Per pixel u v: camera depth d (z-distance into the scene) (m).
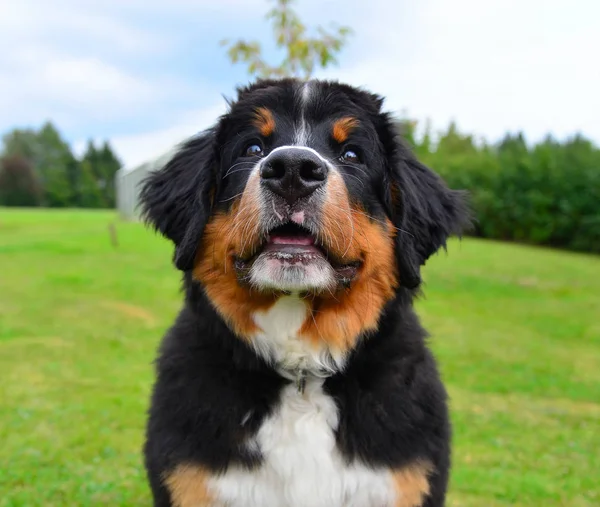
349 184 0.43
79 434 0.73
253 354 0.42
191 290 0.45
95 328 1.28
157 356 0.46
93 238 3.17
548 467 0.69
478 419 0.83
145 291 1.70
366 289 0.43
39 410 0.81
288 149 0.38
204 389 0.41
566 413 0.87
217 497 0.39
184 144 0.50
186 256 0.44
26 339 1.18
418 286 0.48
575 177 3.60
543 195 3.70
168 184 0.49
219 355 0.42
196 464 0.39
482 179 4.09
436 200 0.51
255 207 0.40
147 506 0.58
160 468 0.40
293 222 0.40
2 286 1.75
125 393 0.89
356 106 0.47
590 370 1.10
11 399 0.85
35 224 4.39
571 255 3.23
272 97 0.46
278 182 0.39
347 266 0.41
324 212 0.39
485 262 2.66
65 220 4.93
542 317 1.56
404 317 0.46
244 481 0.39
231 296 0.42
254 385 0.41
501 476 0.66
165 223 0.48
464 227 0.54
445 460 0.43
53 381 0.94
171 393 0.42
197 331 0.44
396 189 0.46
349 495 0.40
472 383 1.00
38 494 0.59
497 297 1.83
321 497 0.40
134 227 3.99
